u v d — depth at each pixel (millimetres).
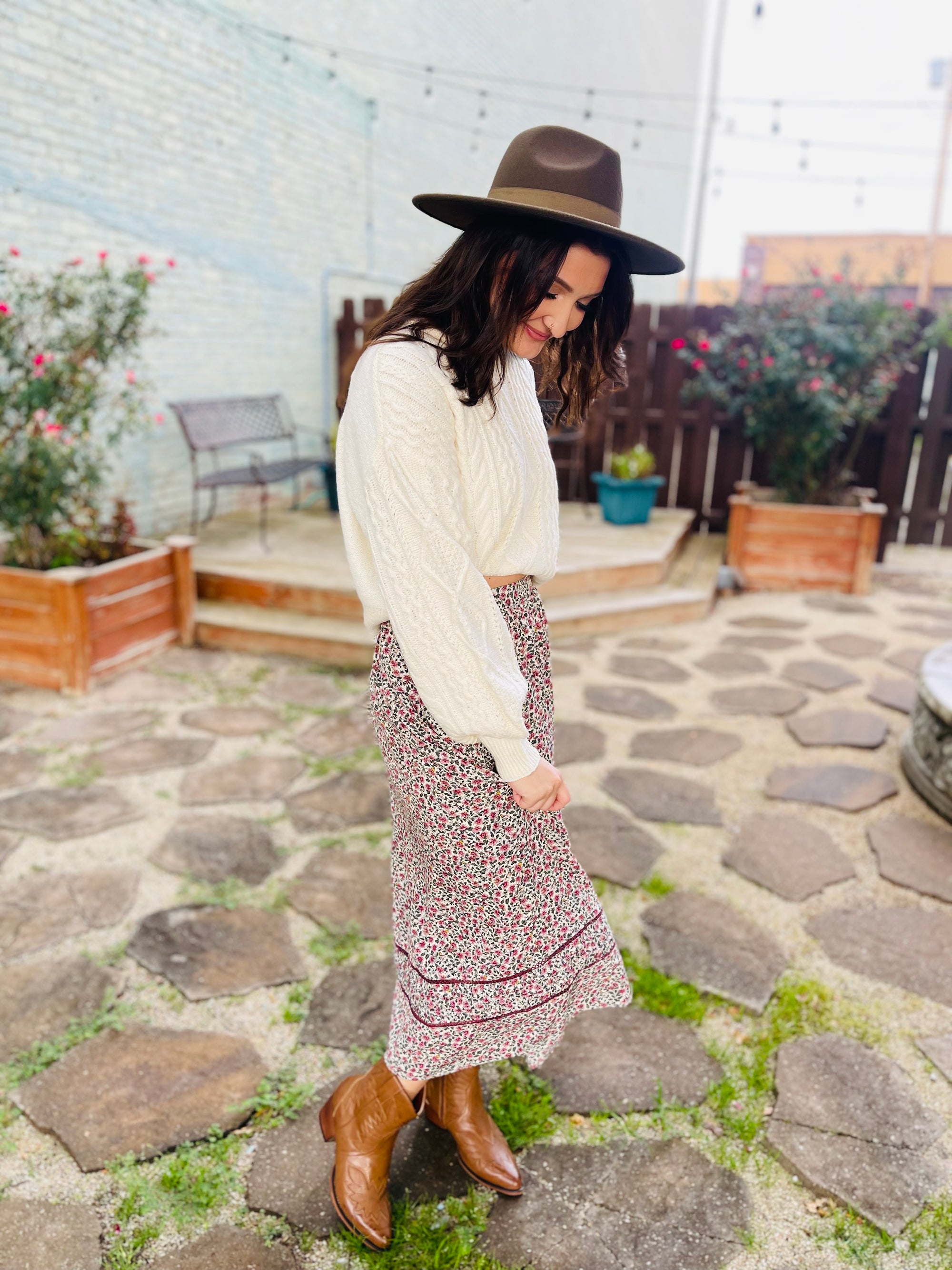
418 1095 1446
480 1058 1392
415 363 1081
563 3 11273
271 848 2668
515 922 1314
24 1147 1651
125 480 5219
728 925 2332
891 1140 1678
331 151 6754
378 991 2068
